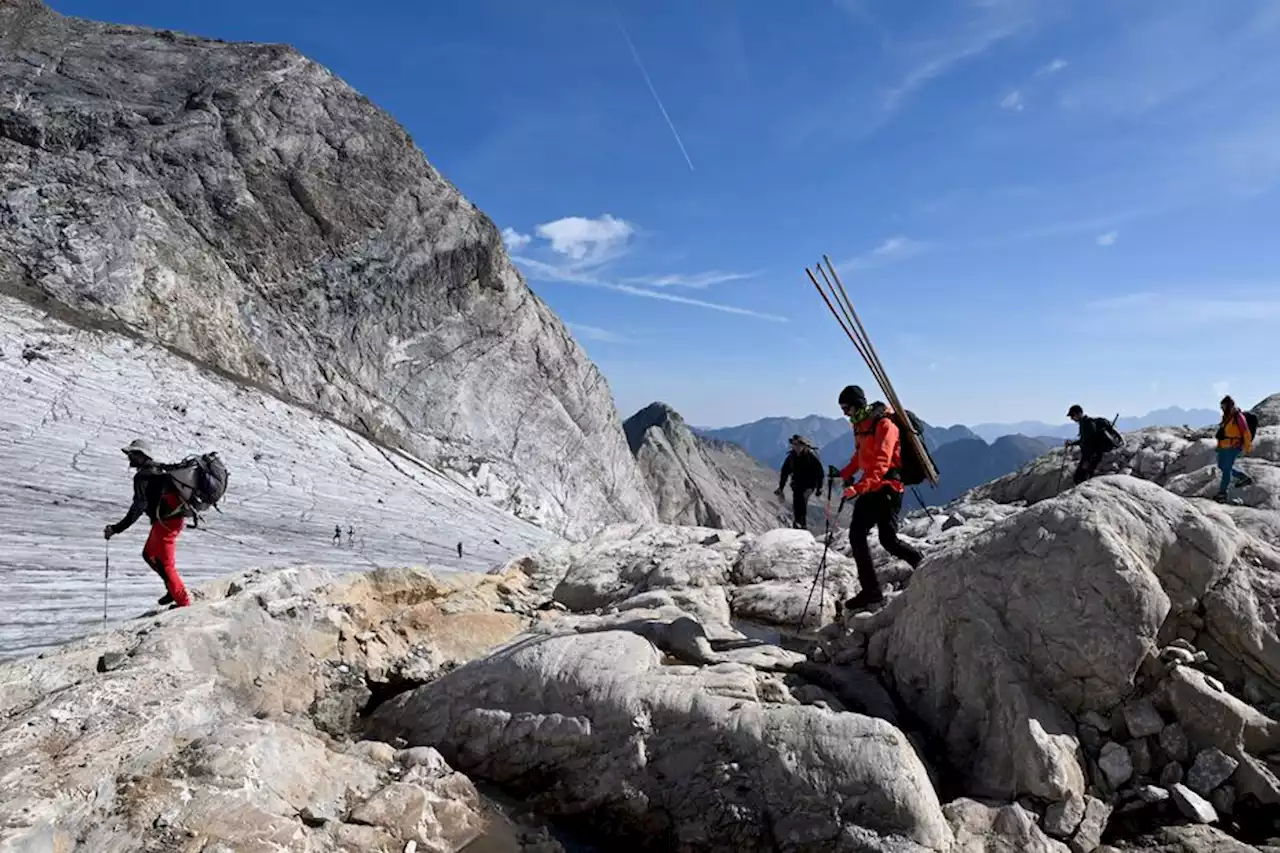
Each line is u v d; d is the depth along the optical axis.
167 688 4.26
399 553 17.39
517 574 8.57
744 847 4.06
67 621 7.79
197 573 11.06
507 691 5.16
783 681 5.20
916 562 5.87
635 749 4.54
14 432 16.27
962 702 4.72
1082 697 4.50
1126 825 4.11
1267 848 3.72
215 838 3.37
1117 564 4.57
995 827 3.99
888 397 5.93
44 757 3.43
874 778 3.96
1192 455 12.20
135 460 6.35
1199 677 4.42
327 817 3.94
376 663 5.96
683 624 5.84
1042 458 14.54
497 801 4.68
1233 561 4.83
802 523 10.21
